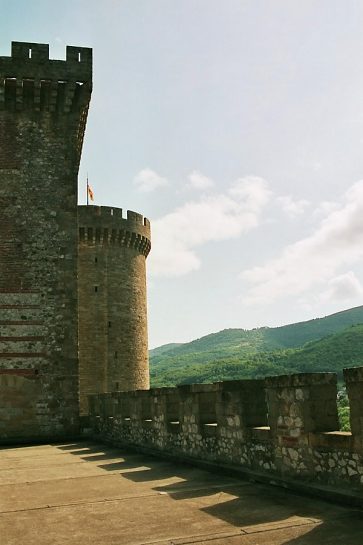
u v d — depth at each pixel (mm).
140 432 19188
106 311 48312
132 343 49594
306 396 9984
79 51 31875
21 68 30625
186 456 15102
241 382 12359
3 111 30734
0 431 26781
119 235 50031
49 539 7418
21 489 11742
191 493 10383
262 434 11406
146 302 53938
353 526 7387
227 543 6867
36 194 30172
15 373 27672
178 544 6906
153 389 18000
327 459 9352
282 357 197500
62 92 31484
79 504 9797
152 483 11922
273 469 10945
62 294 29234
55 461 17625
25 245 29359
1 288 28531
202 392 14547
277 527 7535
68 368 28438
